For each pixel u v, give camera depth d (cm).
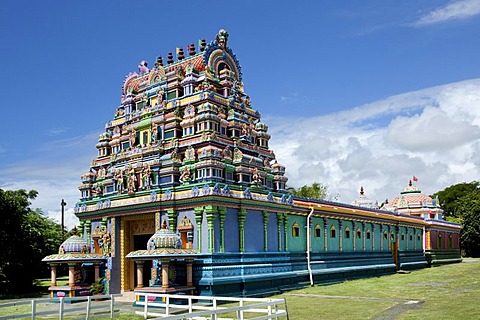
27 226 3003
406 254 3988
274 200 2400
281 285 2375
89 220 2530
